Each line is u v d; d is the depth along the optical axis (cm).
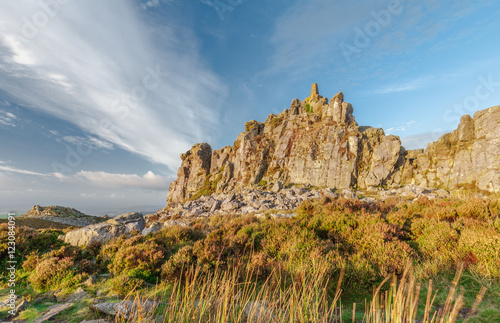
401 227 952
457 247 678
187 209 4466
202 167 6988
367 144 4925
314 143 5425
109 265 809
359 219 1083
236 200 4256
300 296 387
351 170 4656
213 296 368
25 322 491
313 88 6869
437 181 3931
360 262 662
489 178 3244
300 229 1027
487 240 614
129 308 443
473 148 3709
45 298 630
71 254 948
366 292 566
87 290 658
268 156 5931
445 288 531
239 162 6200
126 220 1856
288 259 738
